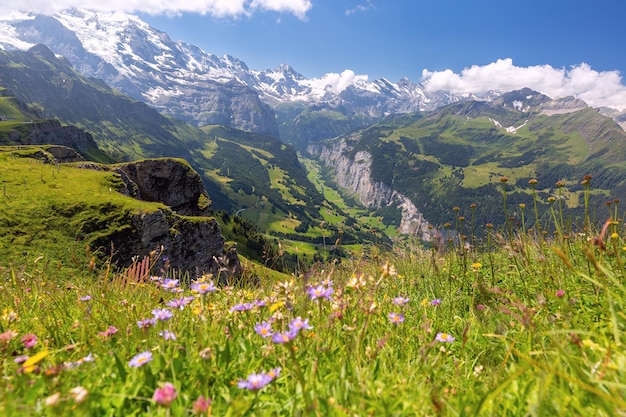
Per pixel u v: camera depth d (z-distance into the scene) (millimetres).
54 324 3820
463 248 6246
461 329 4059
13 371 2816
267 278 5469
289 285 3602
